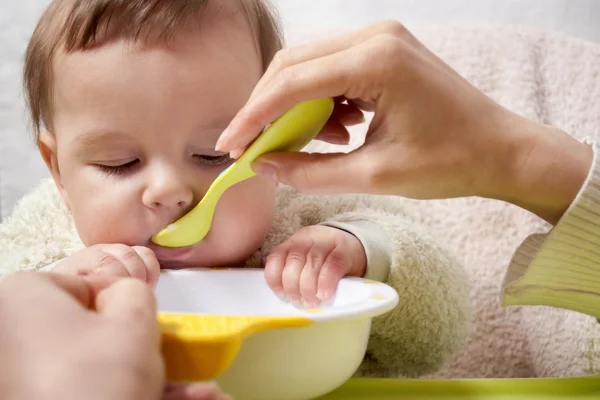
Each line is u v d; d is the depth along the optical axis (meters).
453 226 1.06
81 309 0.30
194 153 0.72
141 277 0.64
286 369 0.46
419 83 0.52
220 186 0.64
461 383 0.60
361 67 0.51
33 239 0.93
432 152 0.54
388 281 0.75
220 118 0.73
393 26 0.56
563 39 1.23
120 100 0.70
